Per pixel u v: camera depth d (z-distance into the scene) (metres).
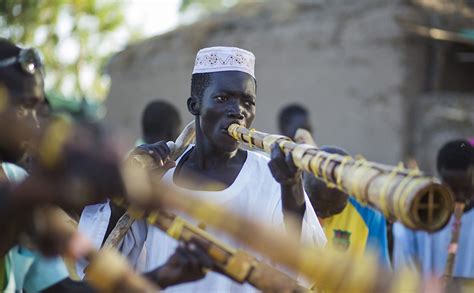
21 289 2.36
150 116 5.92
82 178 1.49
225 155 3.01
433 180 1.65
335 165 2.03
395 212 1.70
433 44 11.10
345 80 11.57
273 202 2.90
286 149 2.38
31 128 1.61
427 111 10.78
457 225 4.42
